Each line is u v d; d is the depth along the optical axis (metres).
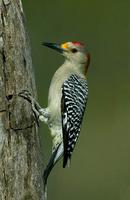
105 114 16.97
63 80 11.55
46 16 16.69
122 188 16.11
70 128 11.32
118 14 17.12
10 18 9.83
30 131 9.92
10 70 9.77
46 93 16.09
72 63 11.91
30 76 10.09
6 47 9.77
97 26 17.03
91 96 17.00
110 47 17.05
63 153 11.20
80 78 11.81
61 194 15.76
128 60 17.00
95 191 16.06
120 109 16.89
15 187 9.66
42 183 10.12
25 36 10.06
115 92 17.02
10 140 9.67
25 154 9.80
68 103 11.38
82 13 16.91
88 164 16.44
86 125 16.92
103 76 17.06
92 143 16.77
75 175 16.17
